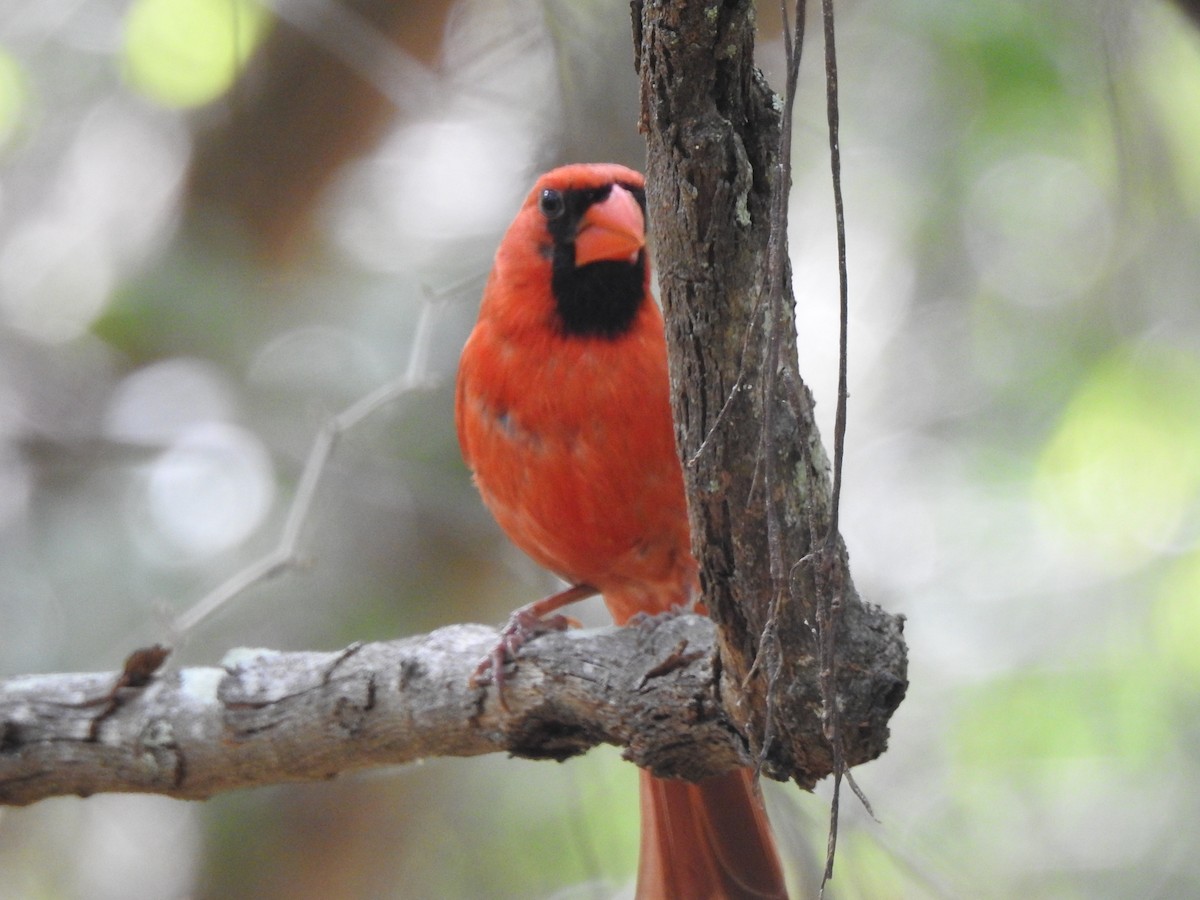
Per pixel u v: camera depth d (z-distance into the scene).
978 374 12.52
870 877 8.32
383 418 10.87
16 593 10.79
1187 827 11.09
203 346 11.39
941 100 11.79
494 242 11.20
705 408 4.54
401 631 10.96
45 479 11.26
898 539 12.59
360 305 11.45
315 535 10.37
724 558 4.71
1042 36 10.84
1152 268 11.00
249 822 10.85
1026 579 12.34
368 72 10.15
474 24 11.01
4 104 12.09
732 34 4.15
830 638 4.29
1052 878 11.02
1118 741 11.48
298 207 11.73
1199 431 11.38
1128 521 12.01
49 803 11.27
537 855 10.89
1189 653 11.60
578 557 7.50
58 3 12.25
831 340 11.90
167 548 10.97
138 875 11.18
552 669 5.80
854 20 11.75
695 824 7.30
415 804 11.05
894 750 11.75
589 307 6.99
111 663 10.29
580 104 9.02
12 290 11.99
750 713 5.02
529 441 7.11
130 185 12.34
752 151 4.37
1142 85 8.98
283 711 6.27
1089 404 11.59
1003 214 12.12
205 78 11.47
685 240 4.38
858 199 12.19
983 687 11.93
